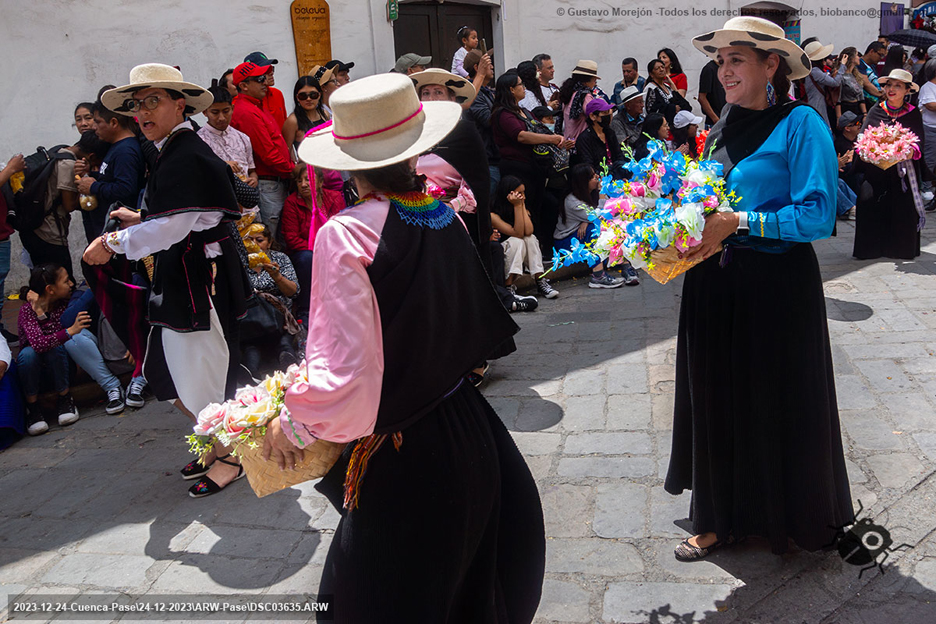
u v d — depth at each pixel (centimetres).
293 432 181
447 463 190
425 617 190
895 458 352
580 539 313
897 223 678
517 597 219
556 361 507
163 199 317
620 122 768
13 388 449
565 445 390
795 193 253
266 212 599
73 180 552
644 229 246
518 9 929
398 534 188
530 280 685
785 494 276
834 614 261
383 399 182
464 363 195
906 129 651
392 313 179
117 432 455
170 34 695
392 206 185
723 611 266
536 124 685
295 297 547
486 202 348
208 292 337
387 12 815
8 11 622
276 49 753
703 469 286
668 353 503
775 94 268
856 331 515
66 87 656
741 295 266
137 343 386
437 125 187
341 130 183
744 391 273
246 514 352
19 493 387
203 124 688
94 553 329
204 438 232
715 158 272
